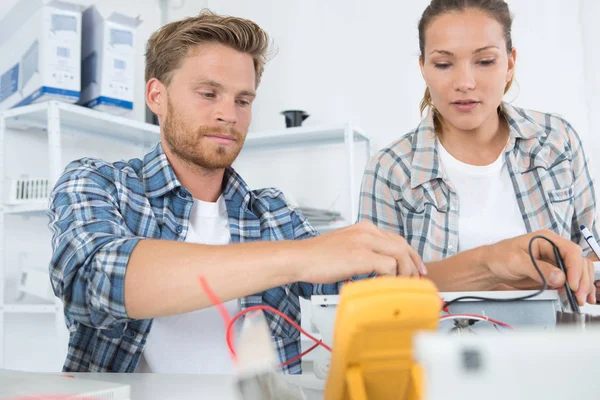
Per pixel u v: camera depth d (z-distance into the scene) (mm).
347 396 389
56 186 914
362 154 2441
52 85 1828
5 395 459
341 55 2535
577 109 2107
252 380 437
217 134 945
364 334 351
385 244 644
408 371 374
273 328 1015
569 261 743
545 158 1229
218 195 1067
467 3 1095
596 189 2043
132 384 643
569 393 249
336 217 2215
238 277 615
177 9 2705
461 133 1228
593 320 596
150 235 962
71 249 733
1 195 1876
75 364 895
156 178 1002
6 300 1954
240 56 956
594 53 2082
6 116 1892
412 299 345
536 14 2170
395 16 2449
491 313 692
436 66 1131
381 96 2455
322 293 1032
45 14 1812
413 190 1261
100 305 667
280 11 2660
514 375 248
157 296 625
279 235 1116
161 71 989
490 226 1204
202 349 912
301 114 2404
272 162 2596
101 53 1965
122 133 2348
